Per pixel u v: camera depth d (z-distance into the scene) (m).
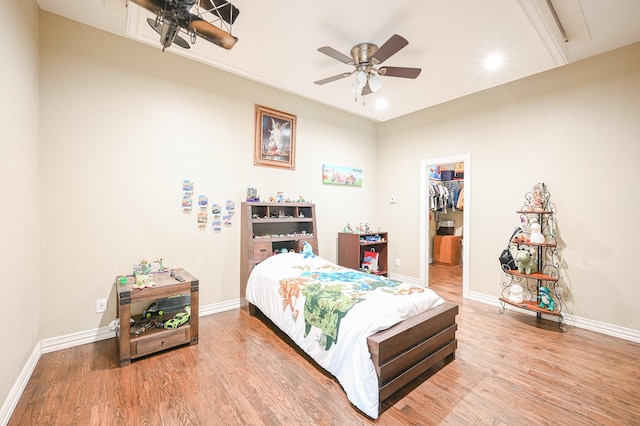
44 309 2.28
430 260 6.50
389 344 1.76
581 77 2.95
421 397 1.84
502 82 3.27
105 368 2.10
